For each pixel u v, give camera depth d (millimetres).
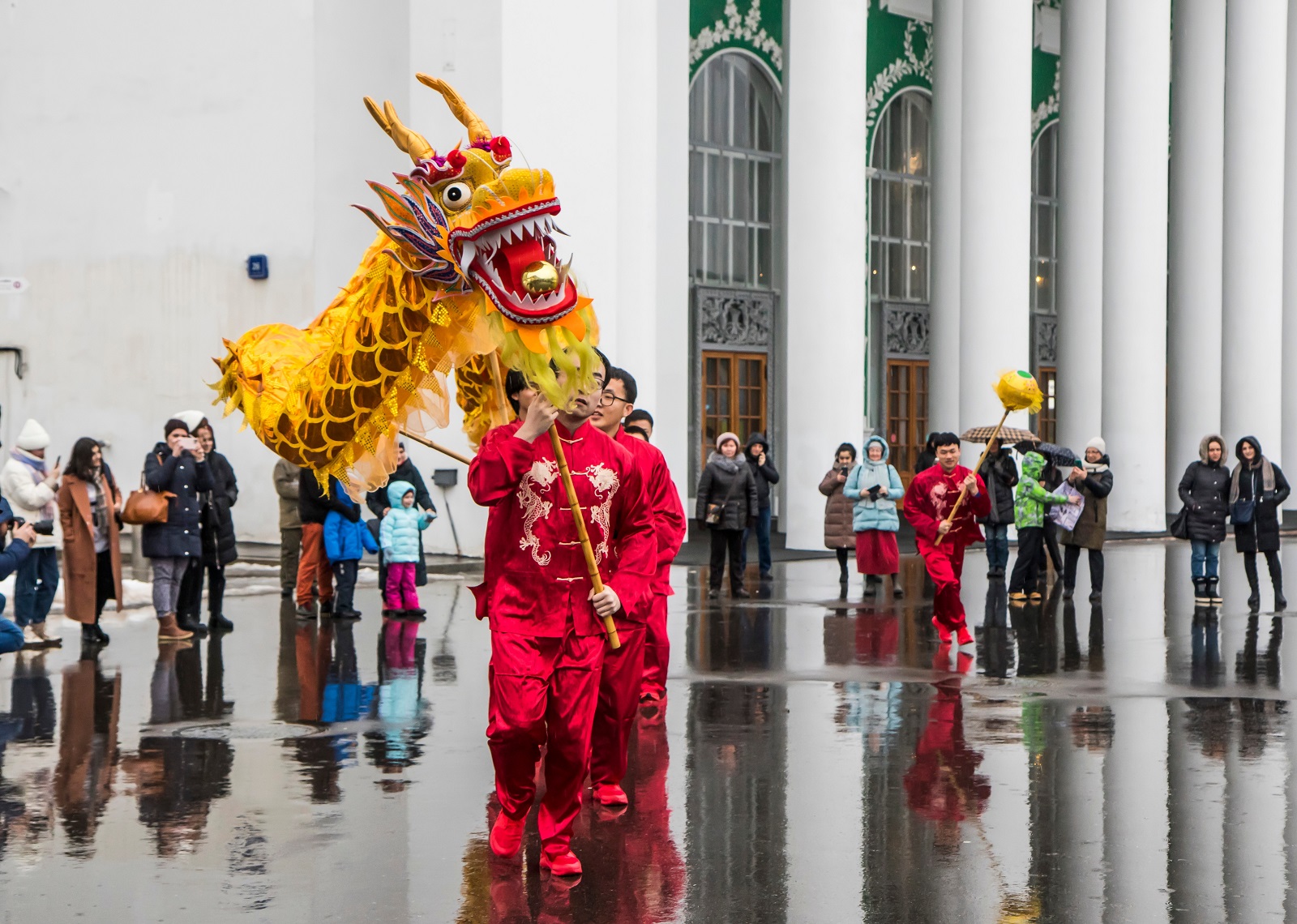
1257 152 30281
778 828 6812
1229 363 30656
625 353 21062
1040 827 6828
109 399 22969
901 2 31594
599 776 7102
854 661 12000
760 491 18406
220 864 6277
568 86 19812
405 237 6469
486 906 5691
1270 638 13555
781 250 29469
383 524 14773
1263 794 7473
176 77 22469
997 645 12961
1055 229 35094
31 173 23344
